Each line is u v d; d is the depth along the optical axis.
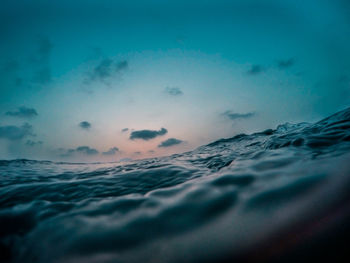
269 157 1.92
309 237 0.69
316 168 1.31
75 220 1.13
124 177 2.41
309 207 0.86
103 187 2.10
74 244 0.88
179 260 0.71
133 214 1.12
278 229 0.77
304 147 2.08
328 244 0.64
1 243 0.99
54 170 4.18
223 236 0.80
